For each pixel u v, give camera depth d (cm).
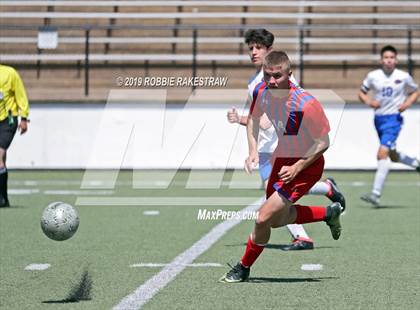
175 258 2180
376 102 3456
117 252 2283
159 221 2984
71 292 1738
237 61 6003
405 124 4975
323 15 6341
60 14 6400
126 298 1667
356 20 6328
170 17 6375
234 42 6131
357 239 2530
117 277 1911
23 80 5922
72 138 5062
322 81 5862
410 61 5397
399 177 4800
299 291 1738
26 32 6197
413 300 1645
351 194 3897
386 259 2162
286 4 6419
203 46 6150
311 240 2338
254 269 2011
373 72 3494
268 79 1800
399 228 2781
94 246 2392
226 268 2025
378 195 3341
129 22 6378
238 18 6378
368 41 6131
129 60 6088
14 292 1738
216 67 5900
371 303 1617
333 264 2083
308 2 6406
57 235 1573
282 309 1561
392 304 1608
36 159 5081
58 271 1994
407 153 4997
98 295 1703
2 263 2111
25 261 2138
